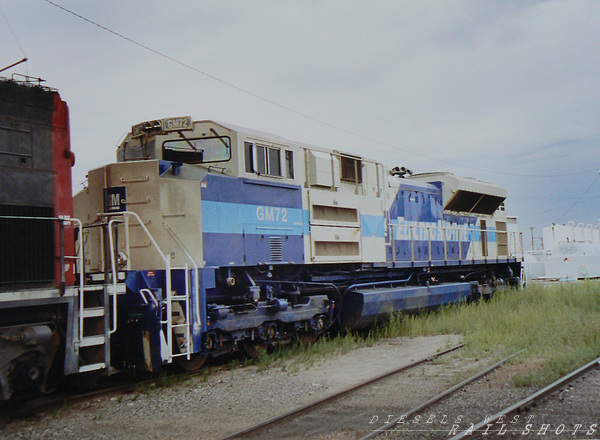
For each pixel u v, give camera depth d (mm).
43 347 6891
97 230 9469
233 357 11062
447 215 18016
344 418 6543
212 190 9906
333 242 12656
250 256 10484
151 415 6992
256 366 10039
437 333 13531
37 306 7031
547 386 7180
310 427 6234
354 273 13844
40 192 7285
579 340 10422
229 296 10336
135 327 8633
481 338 11484
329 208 12648
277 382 8664
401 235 15422
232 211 10219
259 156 10930
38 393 7301
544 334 11188
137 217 8602
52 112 7543
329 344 11812
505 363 9141
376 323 13961
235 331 10031
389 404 7082
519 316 13883
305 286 12211
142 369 8578
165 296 8891
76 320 7223
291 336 11570
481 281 19531
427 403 6742
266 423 6184
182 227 9375
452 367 9242
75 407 7387
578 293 18750
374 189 14453
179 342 8766
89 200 9742
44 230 7227
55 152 7527
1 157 6945
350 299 13164
